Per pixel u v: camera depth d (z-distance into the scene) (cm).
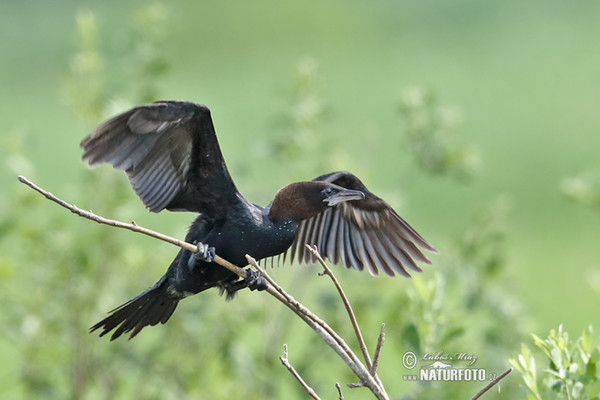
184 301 1383
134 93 1472
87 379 1420
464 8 4106
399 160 2869
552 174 2989
